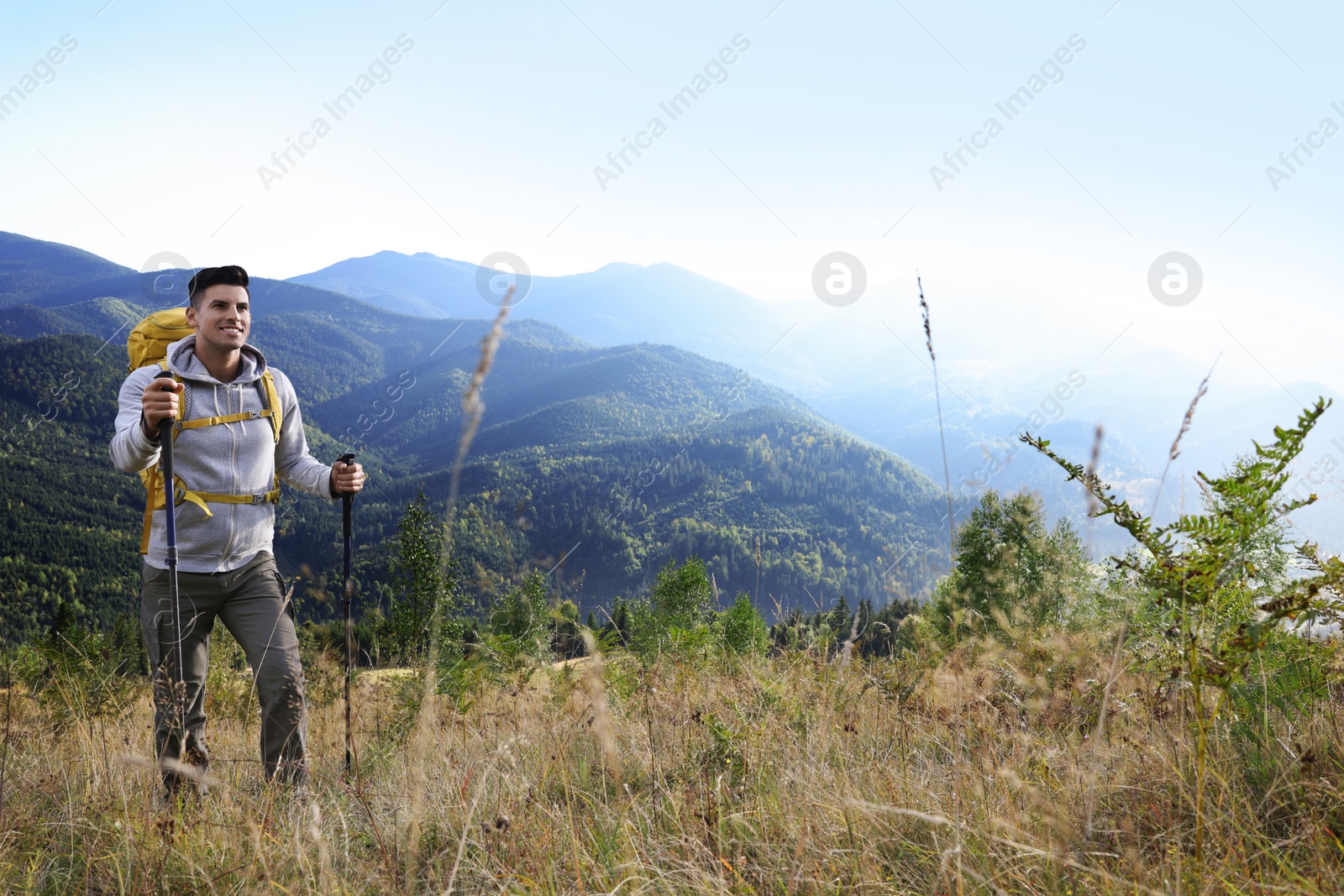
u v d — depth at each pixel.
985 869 1.60
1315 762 1.82
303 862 1.83
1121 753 2.14
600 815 2.13
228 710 4.13
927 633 3.34
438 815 2.25
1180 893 1.36
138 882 1.94
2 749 2.74
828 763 2.40
